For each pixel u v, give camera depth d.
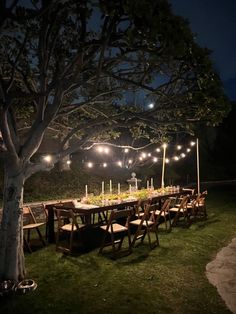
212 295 4.43
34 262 5.77
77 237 7.43
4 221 4.73
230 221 9.34
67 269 5.41
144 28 3.63
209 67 4.22
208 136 25.70
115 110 7.71
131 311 4.00
